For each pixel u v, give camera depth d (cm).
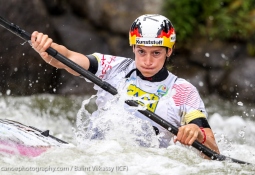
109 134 1246
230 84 2870
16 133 1165
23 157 1082
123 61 1288
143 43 1192
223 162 1160
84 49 2961
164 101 1239
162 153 1172
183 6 2956
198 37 2964
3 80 2720
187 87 1248
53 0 2981
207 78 2912
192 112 1216
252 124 2356
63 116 2261
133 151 1154
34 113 2228
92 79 1185
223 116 2512
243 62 2908
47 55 1185
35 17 2845
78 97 2775
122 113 1231
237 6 3027
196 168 1096
